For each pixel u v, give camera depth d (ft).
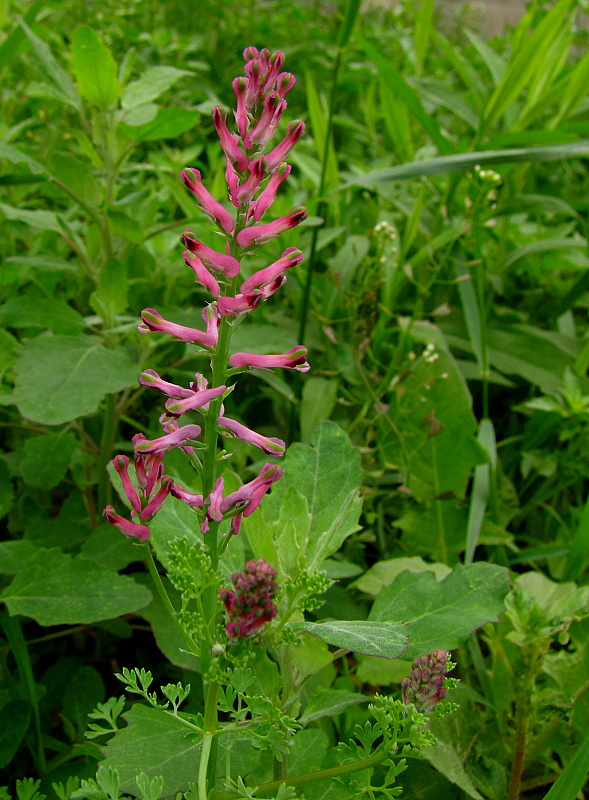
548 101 0.87
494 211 0.84
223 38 1.61
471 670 0.58
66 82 0.66
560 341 0.88
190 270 0.78
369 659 0.52
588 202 1.07
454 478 0.70
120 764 0.34
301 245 0.82
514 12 2.34
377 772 0.49
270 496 0.45
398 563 0.58
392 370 0.74
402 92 0.81
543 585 0.57
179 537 0.41
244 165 0.30
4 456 0.68
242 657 0.31
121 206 0.68
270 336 0.70
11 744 0.47
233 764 0.38
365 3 2.22
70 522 0.64
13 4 0.96
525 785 0.52
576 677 0.53
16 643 0.50
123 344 0.73
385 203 0.90
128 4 1.44
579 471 0.78
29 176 0.64
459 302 0.95
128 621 0.64
